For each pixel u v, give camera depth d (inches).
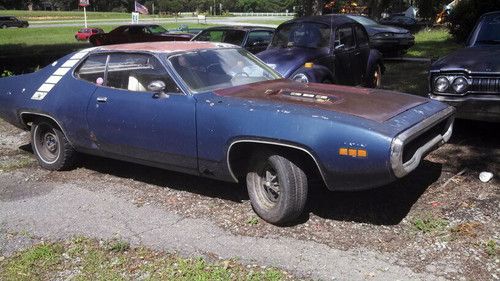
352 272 143.9
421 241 159.9
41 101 233.0
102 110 210.4
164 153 195.8
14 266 153.9
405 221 173.9
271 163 170.1
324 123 158.6
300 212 171.6
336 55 355.9
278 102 176.6
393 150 150.9
